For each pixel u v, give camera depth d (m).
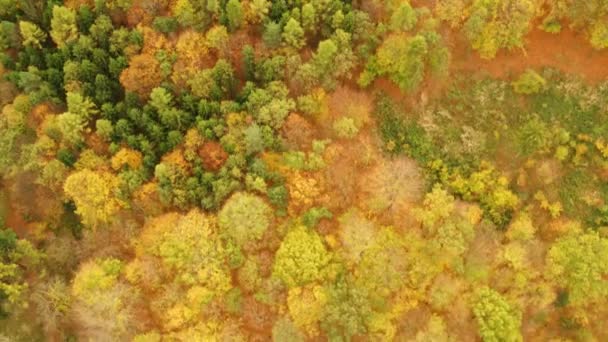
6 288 72.12
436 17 75.69
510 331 68.31
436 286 69.38
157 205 72.25
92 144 74.44
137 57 74.88
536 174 77.00
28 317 74.88
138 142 73.94
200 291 68.44
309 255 68.19
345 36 73.69
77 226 76.81
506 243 72.88
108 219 72.25
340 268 69.25
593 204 76.31
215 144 72.69
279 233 70.62
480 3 72.50
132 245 72.06
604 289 70.25
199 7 76.56
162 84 75.06
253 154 73.12
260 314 69.25
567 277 71.31
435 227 71.06
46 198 76.44
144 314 69.81
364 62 76.50
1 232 72.50
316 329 69.19
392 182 73.38
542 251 72.31
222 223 69.56
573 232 73.44
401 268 69.12
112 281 69.75
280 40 75.31
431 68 76.12
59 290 72.00
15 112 77.00
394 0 74.69
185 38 76.25
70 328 74.69
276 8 76.31
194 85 73.94
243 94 75.06
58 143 75.44
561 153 76.44
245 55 73.69
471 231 70.44
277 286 68.44
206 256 69.00
